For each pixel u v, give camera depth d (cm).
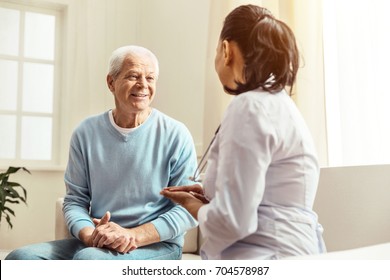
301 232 93
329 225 158
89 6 354
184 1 329
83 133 170
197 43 312
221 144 91
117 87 162
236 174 85
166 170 164
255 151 86
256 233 94
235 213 84
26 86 344
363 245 147
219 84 264
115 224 146
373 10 190
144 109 163
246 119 89
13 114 338
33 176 325
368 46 192
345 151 196
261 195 86
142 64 162
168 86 347
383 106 185
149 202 162
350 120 196
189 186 120
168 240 158
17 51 343
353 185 154
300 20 211
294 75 102
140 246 150
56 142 349
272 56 98
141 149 164
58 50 356
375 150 189
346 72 198
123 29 368
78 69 343
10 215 316
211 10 268
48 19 355
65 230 188
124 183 162
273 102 95
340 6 202
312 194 98
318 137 204
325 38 212
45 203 327
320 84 206
